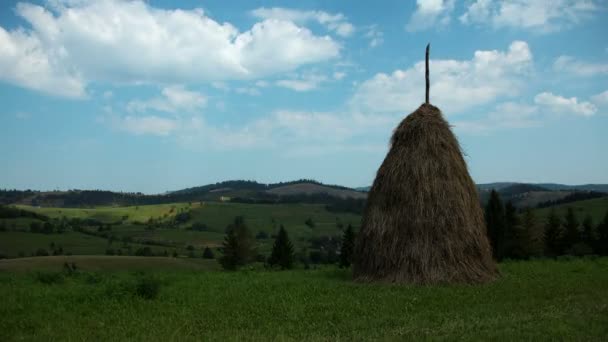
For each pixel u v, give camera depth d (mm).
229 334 9570
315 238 140500
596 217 104375
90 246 117000
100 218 184000
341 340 9031
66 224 150750
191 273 22047
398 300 13078
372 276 16922
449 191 17031
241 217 170625
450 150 17828
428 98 19188
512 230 63594
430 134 17781
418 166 17188
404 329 9828
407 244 16625
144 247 121312
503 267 20781
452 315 11125
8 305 12453
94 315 11469
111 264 69812
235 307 12352
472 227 17172
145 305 12602
